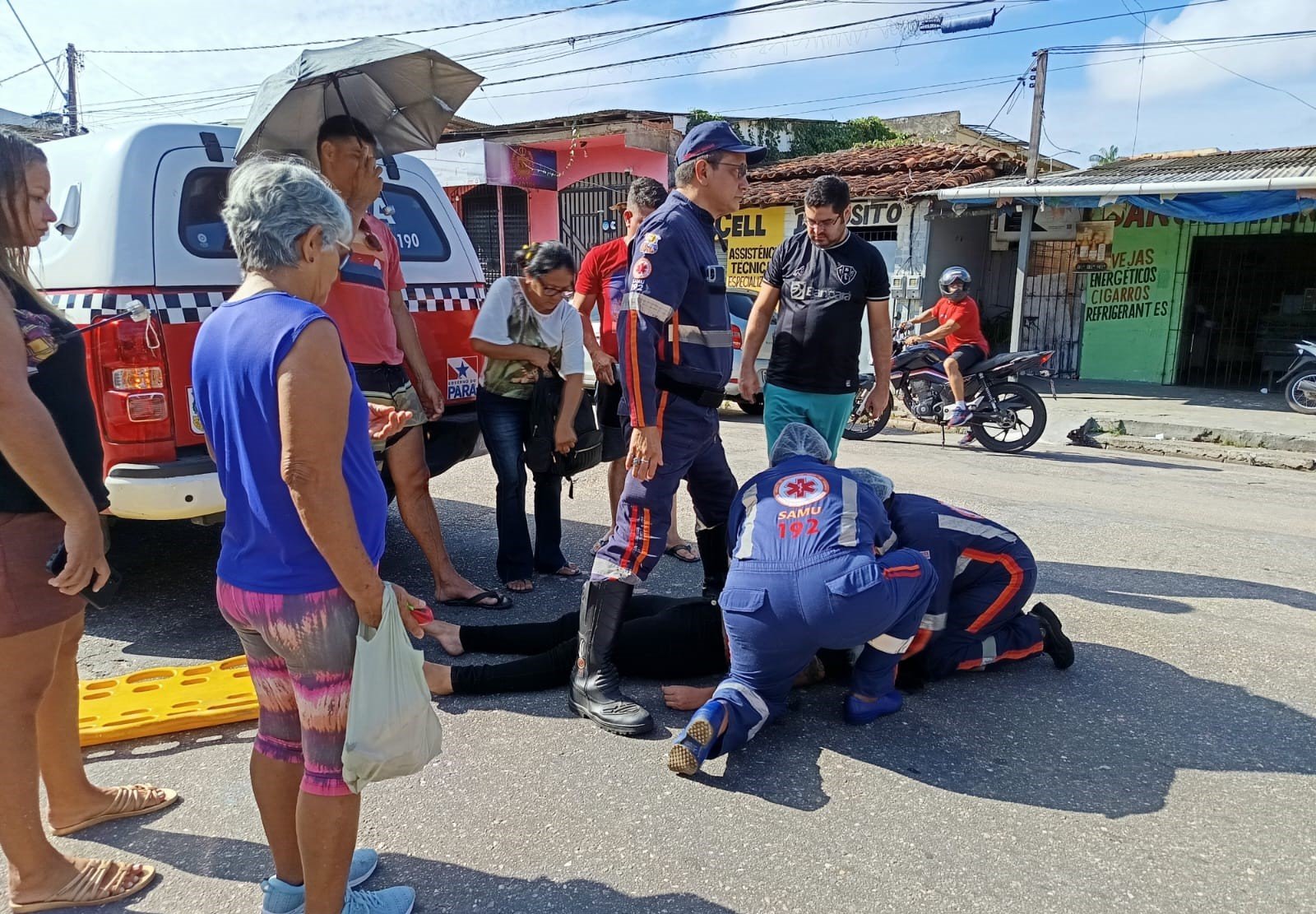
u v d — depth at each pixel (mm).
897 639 3184
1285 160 12500
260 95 3510
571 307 4488
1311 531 5859
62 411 2203
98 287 3672
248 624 2006
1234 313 13297
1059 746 3156
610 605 3305
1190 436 9445
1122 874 2490
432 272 4961
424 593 4605
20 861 2268
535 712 3404
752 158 3299
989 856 2566
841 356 4211
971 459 8453
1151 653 3906
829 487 3150
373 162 3689
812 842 2623
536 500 4820
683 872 2498
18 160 2059
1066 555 5254
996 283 15211
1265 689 3582
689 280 3193
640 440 3191
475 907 2361
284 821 2215
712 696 3264
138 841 2633
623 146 17562
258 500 1902
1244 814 2770
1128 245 13789
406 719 2002
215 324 1951
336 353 1855
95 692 3432
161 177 3855
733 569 3086
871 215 14219
